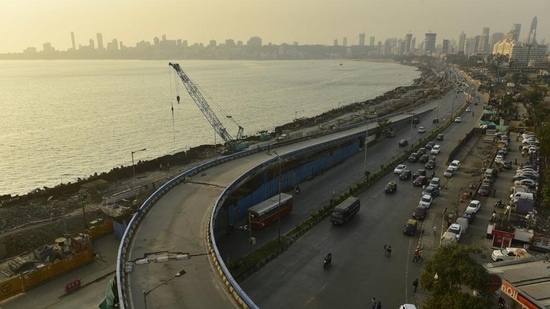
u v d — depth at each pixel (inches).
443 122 5959.6
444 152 4237.2
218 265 1476.4
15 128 6609.3
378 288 1790.1
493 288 1472.7
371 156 4190.5
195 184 2529.5
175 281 1411.2
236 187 2453.2
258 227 2391.7
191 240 1739.7
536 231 2210.9
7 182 4138.8
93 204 2965.1
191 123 7244.1
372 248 2172.7
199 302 1288.1
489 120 5536.4
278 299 1708.9
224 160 3068.4
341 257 2074.3
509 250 1999.3
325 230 2415.1
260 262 1991.9
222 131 4628.4
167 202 2208.4
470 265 1386.6
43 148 5388.8
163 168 3973.9
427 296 1722.4
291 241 2250.2
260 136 5162.4
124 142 5762.8
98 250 2306.8
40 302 1815.9
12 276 2000.5
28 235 2434.8
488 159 3882.9
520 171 3257.9
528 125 5206.7
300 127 6038.4
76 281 1924.2
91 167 4626.0
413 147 4404.5
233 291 1317.7
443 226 2445.9
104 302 1576.0
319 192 3112.7
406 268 1963.6
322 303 1681.8
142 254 1605.6
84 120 7342.5
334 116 7101.4
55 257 2148.1
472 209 2573.8
